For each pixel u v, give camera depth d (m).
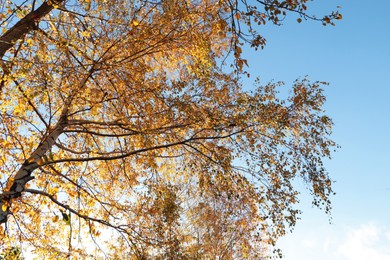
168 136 10.96
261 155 10.93
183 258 11.56
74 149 11.52
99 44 9.85
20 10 7.34
